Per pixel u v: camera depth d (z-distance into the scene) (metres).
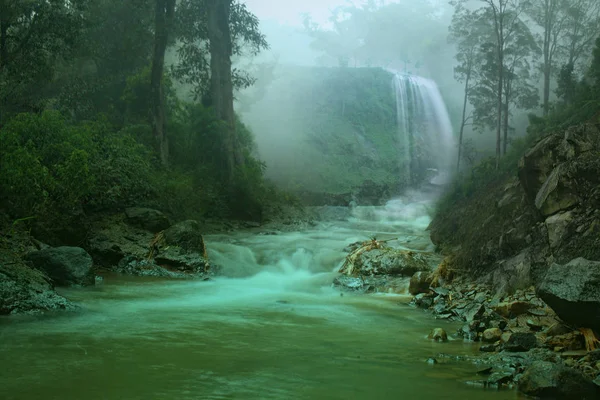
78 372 5.34
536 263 9.14
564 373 5.02
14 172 12.24
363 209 36.03
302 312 9.41
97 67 29.62
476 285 10.87
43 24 20.97
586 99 15.31
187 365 5.74
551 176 9.49
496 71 29.78
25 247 11.59
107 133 19.86
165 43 23.77
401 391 5.09
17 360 5.71
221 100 26.97
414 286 11.69
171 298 10.42
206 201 23.34
